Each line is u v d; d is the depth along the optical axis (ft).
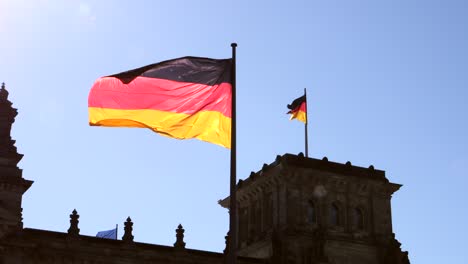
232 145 130.41
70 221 260.01
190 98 140.15
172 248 272.72
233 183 127.34
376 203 321.73
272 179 309.83
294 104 324.80
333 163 317.42
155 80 139.74
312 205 308.60
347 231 310.65
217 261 277.23
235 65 137.28
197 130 139.85
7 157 286.87
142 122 138.92
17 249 249.14
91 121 137.80
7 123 297.12
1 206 274.77
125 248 263.90
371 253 310.86
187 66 141.38
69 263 254.88
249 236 321.52
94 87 138.41
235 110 133.80
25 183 282.15
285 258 290.97
